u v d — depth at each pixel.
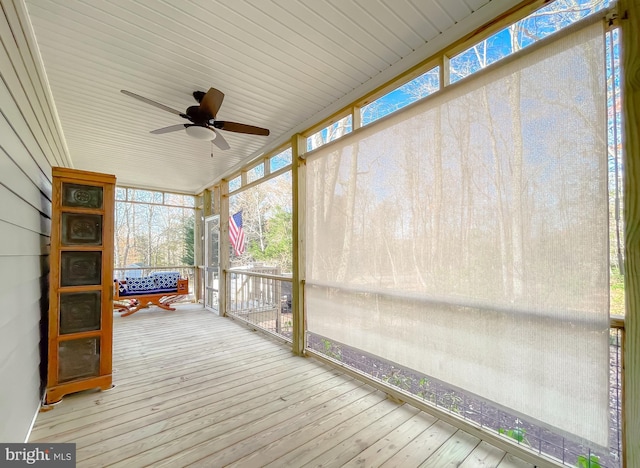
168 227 9.72
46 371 2.51
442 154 2.04
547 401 1.57
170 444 1.88
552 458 1.67
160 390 2.59
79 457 1.75
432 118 2.10
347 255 2.79
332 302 2.96
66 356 2.46
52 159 2.97
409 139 2.25
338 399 2.44
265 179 4.24
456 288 1.95
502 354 1.74
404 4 1.82
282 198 9.52
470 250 1.88
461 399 2.11
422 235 2.15
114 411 2.25
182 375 2.90
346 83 2.68
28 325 1.92
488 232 1.80
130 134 3.70
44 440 1.91
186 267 7.00
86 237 2.56
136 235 9.48
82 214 2.55
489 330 1.79
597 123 1.42
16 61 1.66
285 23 1.96
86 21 1.90
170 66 2.39
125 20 1.90
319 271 3.14
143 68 2.41
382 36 2.10
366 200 2.60
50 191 2.67
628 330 1.33
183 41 2.11
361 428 2.04
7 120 1.49
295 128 3.54
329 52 2.26
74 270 2.50
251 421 2.12
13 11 1.62
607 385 1.40
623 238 1.35
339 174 2.89
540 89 1.60
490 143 1.79
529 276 1.64
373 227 2.53
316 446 1.86
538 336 1.61
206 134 2.67
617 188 1.42
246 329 4.59
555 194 1.55
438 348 2.06
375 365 2.74
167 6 1.80
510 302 1.71
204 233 6.46
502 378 1.74
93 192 2.61
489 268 1.79
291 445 1.87
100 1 1.75
